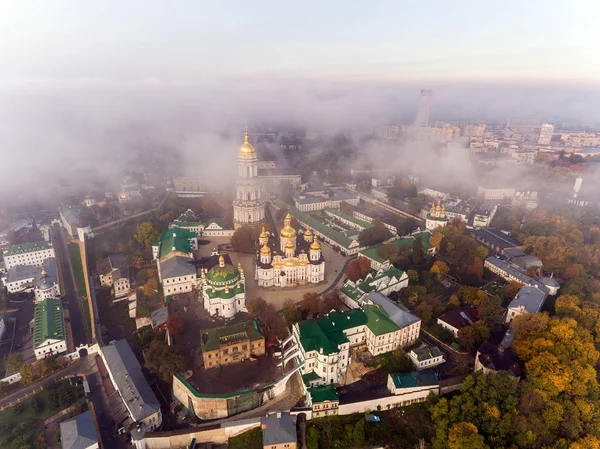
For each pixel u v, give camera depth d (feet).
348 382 542.16
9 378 601.21
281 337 626.23
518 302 636.07
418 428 473.26
